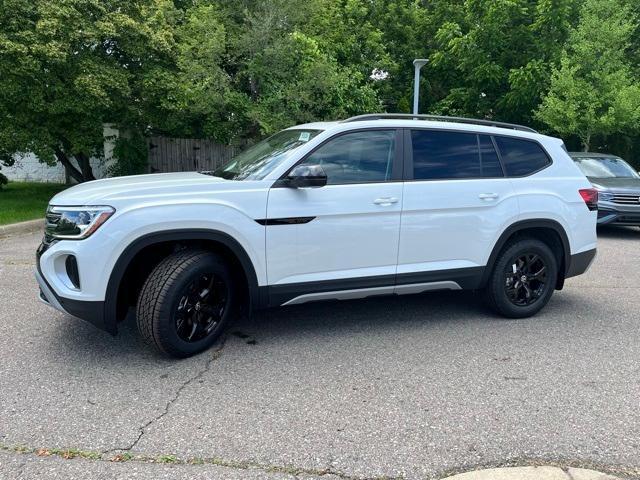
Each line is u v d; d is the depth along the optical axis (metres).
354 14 18.22
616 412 3.40
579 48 14.88
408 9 20.64
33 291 5.77
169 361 4.07
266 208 4.15
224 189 4.08
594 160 11.54
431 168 4.78
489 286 5.12
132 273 4.29
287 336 4.66
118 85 11.49
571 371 4.02
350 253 4.46
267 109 12.73
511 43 17.36
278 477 2.68
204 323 4.22
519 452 2.94
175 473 2.70
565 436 3.11
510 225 5.03
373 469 2.77
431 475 2.72
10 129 11.20
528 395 3.61
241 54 12.88
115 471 2.71
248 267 4.15
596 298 6.02
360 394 3.59
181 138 15.39
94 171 17.67
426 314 5.34
